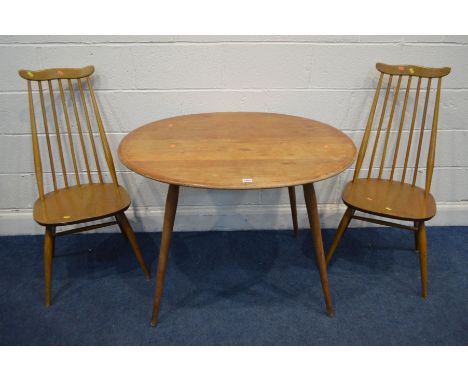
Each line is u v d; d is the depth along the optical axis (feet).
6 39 5.13
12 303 5.05
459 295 5.21
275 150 4.26
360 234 6.56
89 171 5.59
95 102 5.25
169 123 5.15
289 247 6.23
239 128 4.97
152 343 4.47
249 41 5.35
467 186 6.43
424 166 6.26
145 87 5.57
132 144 4.43
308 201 4.35
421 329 4.66
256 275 5.59
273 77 5.59
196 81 5.57
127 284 5.41
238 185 3.49
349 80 5.64
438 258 5.94
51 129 5.78
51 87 5.06
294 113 5.86
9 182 6.11
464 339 4.51
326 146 4.38
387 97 5.40
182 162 3.96
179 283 5.42
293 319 4.80
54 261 5.87
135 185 6.25
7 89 5.45
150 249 6.17
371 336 4.56
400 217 4.67
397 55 5.49
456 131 5.99
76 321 4.77
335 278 5.52
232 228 6.68
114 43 5.27
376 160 6.22
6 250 6.11
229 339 4.52
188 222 6.59
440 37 5.36
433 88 5.70
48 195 5.28
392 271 5.68
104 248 6.20
